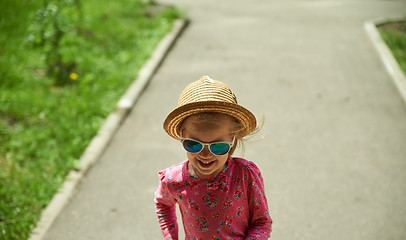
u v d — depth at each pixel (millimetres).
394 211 4293
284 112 6332
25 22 8953
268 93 6938
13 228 4020
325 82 7316
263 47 8891
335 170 4984
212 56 8453
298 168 5027
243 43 9102
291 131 5816
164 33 9203
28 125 5781
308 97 6785
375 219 4188
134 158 5266
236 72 7742
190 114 2193
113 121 5988
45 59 7309
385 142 5555
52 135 5578
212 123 2158
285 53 8578
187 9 11164
